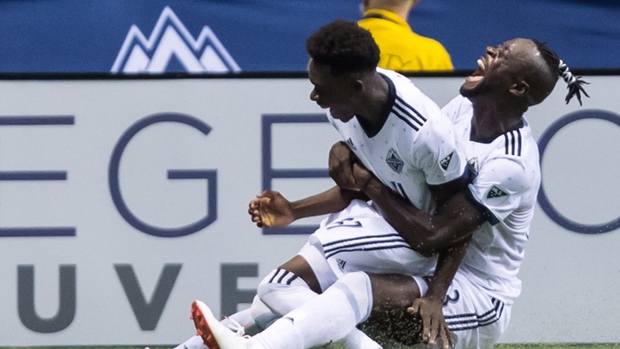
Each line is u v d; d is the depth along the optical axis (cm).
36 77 1675
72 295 1683
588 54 1748
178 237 1688
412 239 1227
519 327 1688
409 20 1756
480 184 1217
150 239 1686
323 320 1189
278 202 1318
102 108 1681
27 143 1681
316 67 1153
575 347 1680
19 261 1681
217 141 1686
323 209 1330
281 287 1250
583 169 1686
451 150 1179
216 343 1159
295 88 1681
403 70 1700
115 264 1684
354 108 1168
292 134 1683
